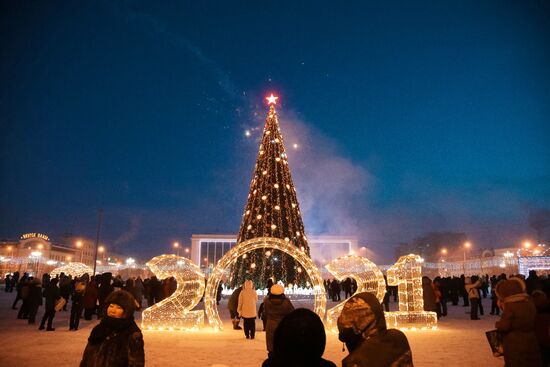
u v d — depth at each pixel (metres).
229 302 15.24
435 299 17.22
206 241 50.03
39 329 14.27
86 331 14.02
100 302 17.64
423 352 10.28
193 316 14.93
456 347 10.98
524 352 4.91
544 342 4.93
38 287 16.12
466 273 58.00
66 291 18.67
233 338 12.86
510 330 5.02
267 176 26.44
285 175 26.92
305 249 26.36
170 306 15.01
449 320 17.64
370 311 3.22
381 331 3.21
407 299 15.09
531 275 16.77
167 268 15.12
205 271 46.03
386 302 21.66
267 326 8.15
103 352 3.84
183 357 9.80
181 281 15.14
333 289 30.70
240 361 9.36
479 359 9.45
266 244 15.13
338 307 14.44
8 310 20.83
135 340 3.88
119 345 3.86
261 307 18.81
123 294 4.02
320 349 2.46
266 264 25.67
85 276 18.16
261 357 9.81
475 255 77.00
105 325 3.93
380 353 3.08
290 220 25.86
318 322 2.50
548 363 5.17
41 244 78.00
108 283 17.83
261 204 26.20
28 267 64.50
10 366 8.68
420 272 15.25
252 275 25.58
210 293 14.85
